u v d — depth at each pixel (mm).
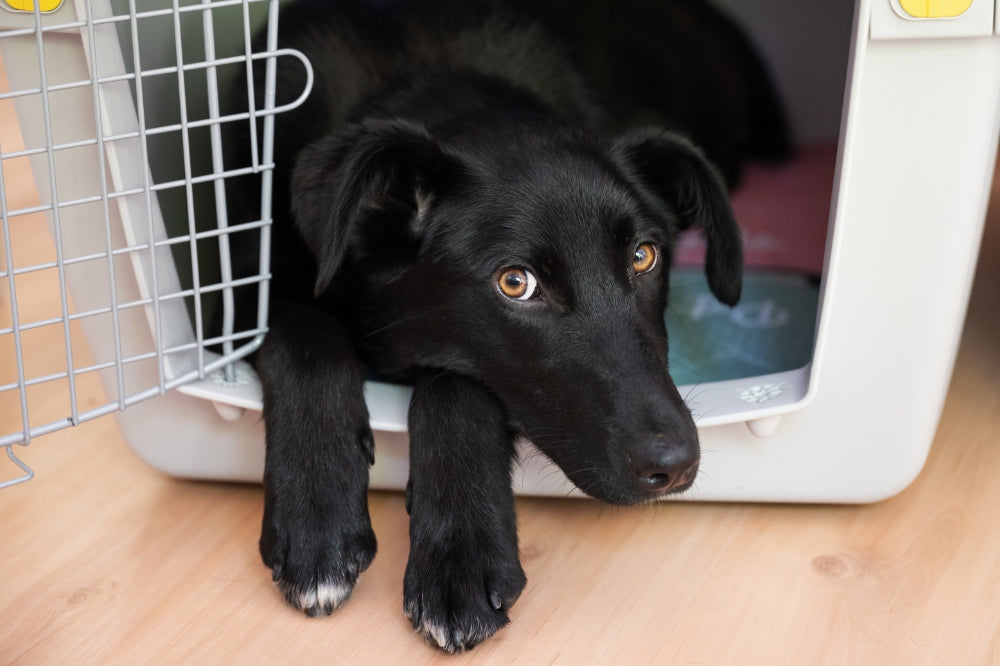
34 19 1285
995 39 1287
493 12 1945
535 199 1425
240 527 1600
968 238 1409
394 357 1551
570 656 1317
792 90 2443
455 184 1471
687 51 2461
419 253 1488
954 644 1341
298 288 1661
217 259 1806
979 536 1558
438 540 1304
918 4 1244
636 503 1294
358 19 1823
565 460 1358
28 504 1667
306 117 1732
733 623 1381
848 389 1492
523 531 1571
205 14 1289
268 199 1432
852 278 1420
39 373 2072
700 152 1590
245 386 1515
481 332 1432
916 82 1314
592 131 1656
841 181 1314
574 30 2178
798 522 1599
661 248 1543
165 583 1473
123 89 1358
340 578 1339
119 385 1397
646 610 1404
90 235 1466
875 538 1558
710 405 1476
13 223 2713
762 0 2396
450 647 1278
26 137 1427
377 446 1564
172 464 1642
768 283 2184
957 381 1979
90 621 1398
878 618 1390
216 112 1345
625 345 1358
